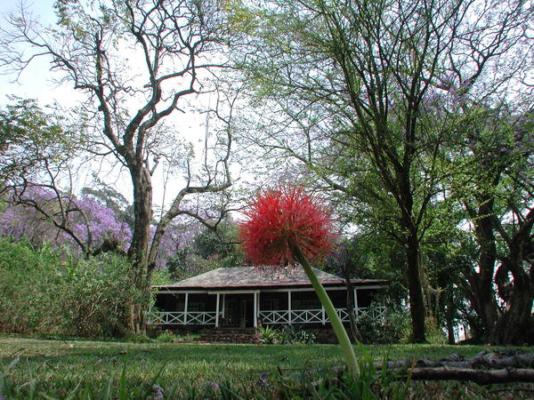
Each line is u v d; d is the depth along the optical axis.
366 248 13.61
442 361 1.92
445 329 27.14
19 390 1.46
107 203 36.75
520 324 13.79
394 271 22.08
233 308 30.27
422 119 10.55
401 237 12.03
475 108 10.12
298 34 10.09
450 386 1.68
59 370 2.90
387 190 11.26
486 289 15.88
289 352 5.68
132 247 18.91
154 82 19.91
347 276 21.58
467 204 11.93
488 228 13.81
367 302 28.55
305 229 1.45
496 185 11.59
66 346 7.54
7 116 18.06
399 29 9.70
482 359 1.86
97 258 17.05
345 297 28.59
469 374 1.46
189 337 24.03
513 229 15.41
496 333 14.21
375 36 9.64
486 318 15.98
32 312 14.91
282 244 1.46
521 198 12.91
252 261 1.49
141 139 19.84
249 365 3.32
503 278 17.73
